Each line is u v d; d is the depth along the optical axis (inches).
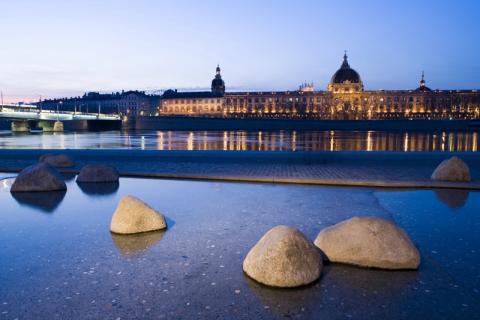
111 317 139.2
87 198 345.7
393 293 157.8
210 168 532.1
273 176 442.9
